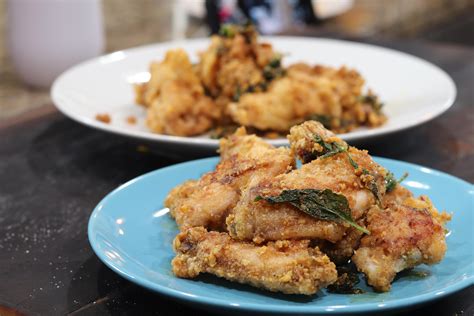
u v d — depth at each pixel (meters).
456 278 0.37
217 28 1.15
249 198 0.37
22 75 1.03
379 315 0.34
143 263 0.39
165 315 0.37
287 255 0.36
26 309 0.38
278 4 1.15
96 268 0.42
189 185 0.44
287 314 0.32
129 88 0.72
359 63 0.77
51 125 0.67
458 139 0.61
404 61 0.75
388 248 0.36
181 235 0.38
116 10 1.25
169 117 0.62
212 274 0.38
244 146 0.46
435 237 0.37
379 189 0.39
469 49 0.92
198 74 0.67
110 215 0.43
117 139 0.63
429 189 0.46
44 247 0.45
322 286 0.35
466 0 1.81
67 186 0.54
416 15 1.68
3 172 0.56
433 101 0.65
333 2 1.25
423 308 0.38
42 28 0.98
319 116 0.62
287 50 0.82
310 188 0.37
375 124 0.63
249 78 0.64
